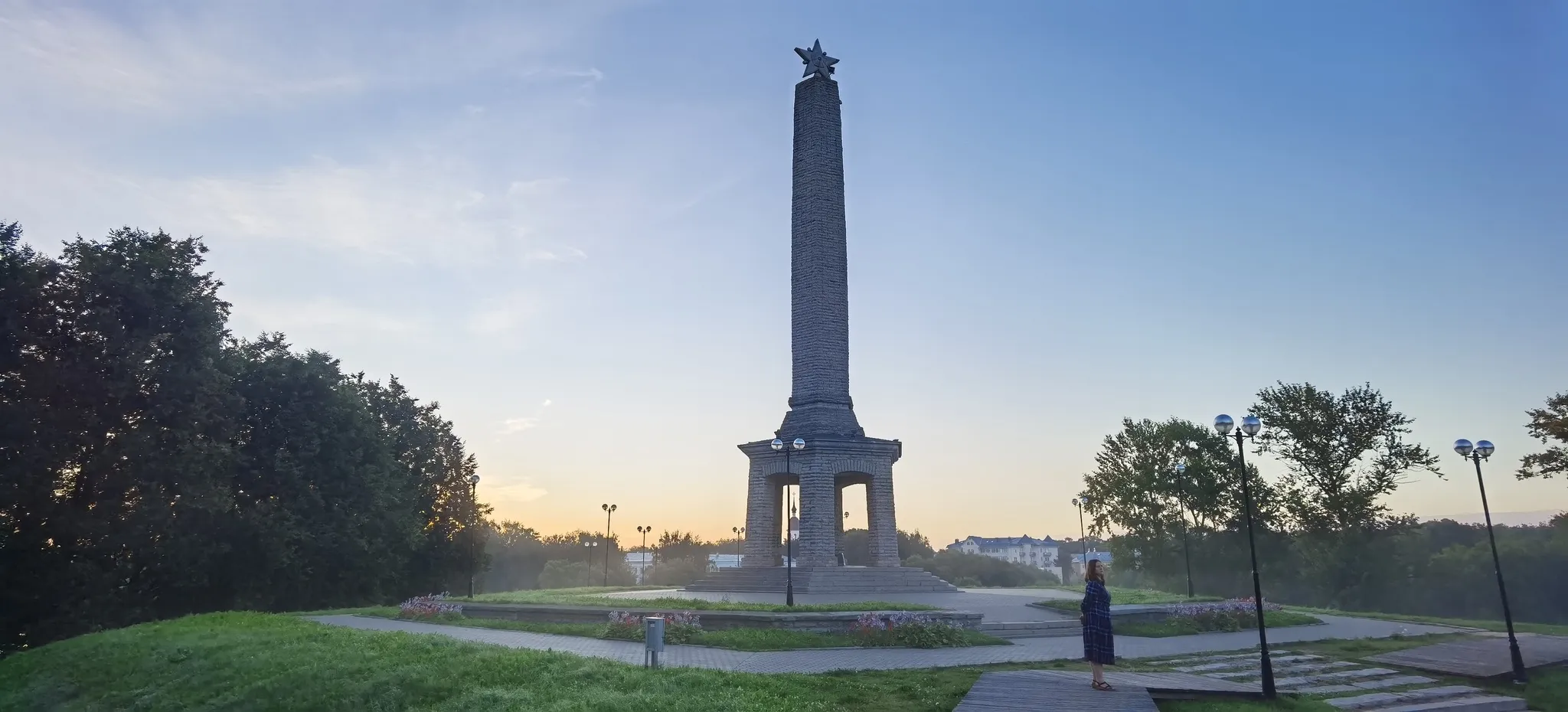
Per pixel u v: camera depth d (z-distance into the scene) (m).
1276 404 71.69
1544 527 84.62
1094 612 17.80
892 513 51.97
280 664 22.47
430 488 78.75
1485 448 25.58
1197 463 72.06
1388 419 67.81
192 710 20.69
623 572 138.62
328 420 62.12
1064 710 15.43
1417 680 23.17
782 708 16.14
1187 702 17.83
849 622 27.94
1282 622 36.41
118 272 47.12
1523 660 25.14
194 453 48.66
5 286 43.59
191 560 51.75
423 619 36.41
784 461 51.91
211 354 51.81
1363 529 69.06
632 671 19.19
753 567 51.31
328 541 59.59
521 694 17.88
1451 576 76.44
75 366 44.62
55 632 43.97
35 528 43.91
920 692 17.88
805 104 56.06
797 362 53.75
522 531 157.12
